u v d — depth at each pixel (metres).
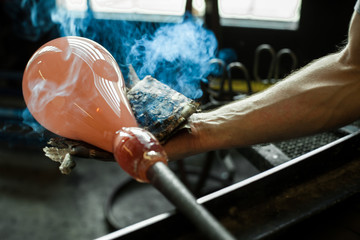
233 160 3.14
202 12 3.04
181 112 0.66
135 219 2.37
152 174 0.42
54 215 2.45
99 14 3.24
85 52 0.65
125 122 0.60
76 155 0.64
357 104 0.67
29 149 3.17
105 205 2.44
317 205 0.65
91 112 0.60
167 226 0.60
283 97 0.70
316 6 3.24
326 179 0.72
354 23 0.67
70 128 0.63
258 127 0.69
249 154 1.00
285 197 0.68
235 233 0.60
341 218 0.69
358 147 0.79
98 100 0.60
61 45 0.66
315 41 3.40
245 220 0.63
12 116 3.05
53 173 2.90
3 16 3.77
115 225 2.25
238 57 3.65
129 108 0.64
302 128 0.69
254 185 0.66
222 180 2.69
